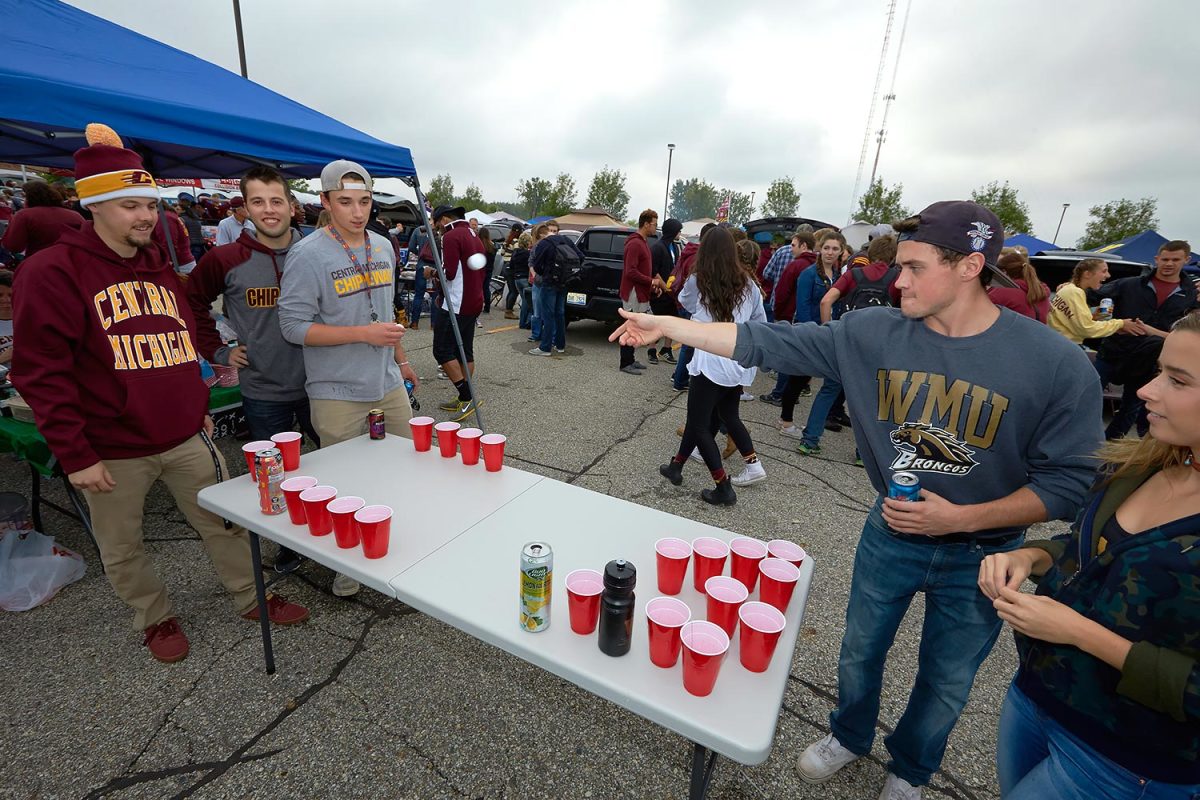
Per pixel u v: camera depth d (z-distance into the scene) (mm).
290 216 2723
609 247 7941
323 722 1925
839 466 4383
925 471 1359
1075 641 950
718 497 3564
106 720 1888
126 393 1873
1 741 1793
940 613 1461
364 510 1515
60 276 1687
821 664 2330
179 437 2031
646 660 1176
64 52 2359
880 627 1552
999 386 1240
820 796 1774
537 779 1774
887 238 4156
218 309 5031
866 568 1566
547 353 7496
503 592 1369
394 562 1477
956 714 1513
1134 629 910
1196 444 874
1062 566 1097
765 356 1554
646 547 1604
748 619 1164
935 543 1413
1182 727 881
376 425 2342
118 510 1963
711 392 3346
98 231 1818
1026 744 1174
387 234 9445
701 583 1410
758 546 1466
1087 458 1185
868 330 1426
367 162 3311
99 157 1703
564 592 1411
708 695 1081
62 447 1723
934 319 1333
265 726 1897
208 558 2791
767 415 5625
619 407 5453
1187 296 4617
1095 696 972
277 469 1702
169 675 2086
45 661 2117
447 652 2273
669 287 5996
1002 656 2467
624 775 1807
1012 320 1259
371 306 2545
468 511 1773
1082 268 4797
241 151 2621
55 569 2484
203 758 1772
